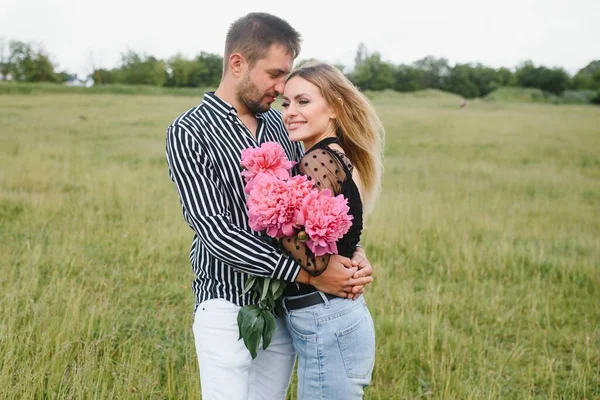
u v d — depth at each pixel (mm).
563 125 24453
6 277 4668
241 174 2252
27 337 3484
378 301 5000
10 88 30344
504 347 4492
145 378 3217
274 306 2340
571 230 8242
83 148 13891
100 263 5457
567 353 4469
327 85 2352
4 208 7449
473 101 41125
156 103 28219
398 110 31312
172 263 5773
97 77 49062
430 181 12000
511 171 13922
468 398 3371
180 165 2254
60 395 2996
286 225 2094
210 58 47375
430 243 7105
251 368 2506
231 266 2219
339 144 2361
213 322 2318
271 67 2348
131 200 8258
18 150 12680
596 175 13820
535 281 5883
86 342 3459
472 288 5727
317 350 2266
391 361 3934
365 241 6887
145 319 4227
